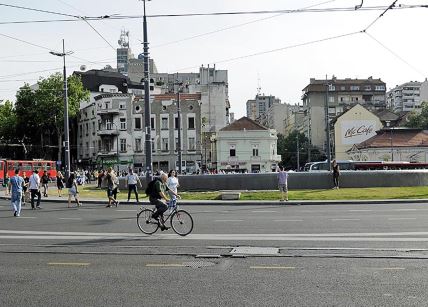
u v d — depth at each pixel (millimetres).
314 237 13203
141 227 14805
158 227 14648
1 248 12055
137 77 117000
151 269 9289
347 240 12523
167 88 117188
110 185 26797
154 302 6961
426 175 36719
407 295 7148
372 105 136500
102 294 7441
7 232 15344
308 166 72000
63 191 40594
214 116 102688
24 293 7574
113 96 85500
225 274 8758
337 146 102000
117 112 85062
